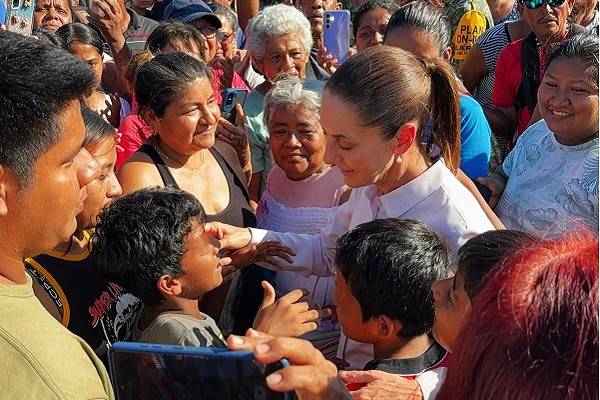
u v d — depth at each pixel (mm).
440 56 3307
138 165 2822
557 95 2588
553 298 1028
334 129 2186
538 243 1159
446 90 2246
